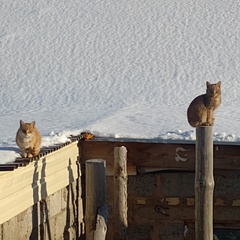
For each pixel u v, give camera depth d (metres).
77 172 15.00
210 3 50.25
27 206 11.88
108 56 39.25
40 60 38.59
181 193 15.27
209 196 12.33
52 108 26.44
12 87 32.59
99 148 15.26
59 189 13.73
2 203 10.73
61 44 42.00
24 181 11.69
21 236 11.80
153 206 15.38
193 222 15.34
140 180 15.34
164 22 46.47
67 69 36.47
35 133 11.76
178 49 40.44
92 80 33.75
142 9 49.38
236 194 15.14
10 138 15.17
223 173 15.07
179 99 28.31
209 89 13.48
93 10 49.44
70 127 16.67
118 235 13.73
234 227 15.27
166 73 34.94
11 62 38.06
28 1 51.81
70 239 14.75
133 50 40.50
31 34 44.12
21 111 25.56
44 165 12.70
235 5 49.56
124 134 15.34
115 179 13.77
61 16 48.12
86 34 44.12
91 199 11.76
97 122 17.03
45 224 13.09
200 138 12.20
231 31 43.97
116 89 31.25
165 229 15.41
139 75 34.62
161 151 14.98
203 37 42.91
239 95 28.81
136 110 21.45
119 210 13.73
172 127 16.44
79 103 27.92
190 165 14.87
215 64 36.78
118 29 45.16
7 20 47.31
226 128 16.58
